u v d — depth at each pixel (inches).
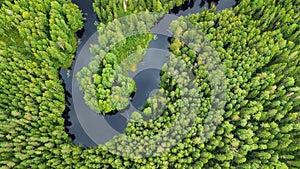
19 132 1680.6
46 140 1657.2
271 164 1578.5
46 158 1644.9
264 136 1622.8
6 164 1612.9
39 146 1662.2
